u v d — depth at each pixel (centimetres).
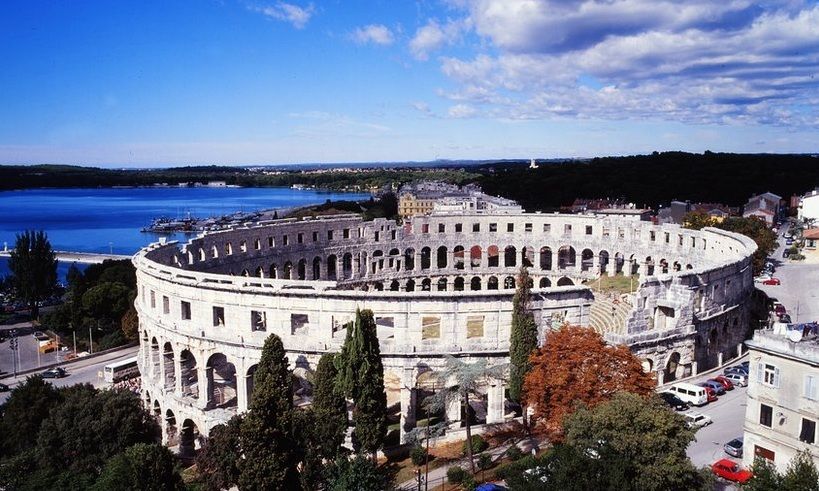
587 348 6412
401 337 7762
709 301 9256
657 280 8512
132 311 13762
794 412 5822
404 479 6519
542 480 4869
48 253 17325
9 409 8362
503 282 15888
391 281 15188
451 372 7038
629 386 6175
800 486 4641
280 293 7831
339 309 7762
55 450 7238
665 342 8406
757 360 6075
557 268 15438
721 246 12219
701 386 7969
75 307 15350
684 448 5128
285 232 13500
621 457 4806
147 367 9512
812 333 6231
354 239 14738
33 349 14750
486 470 6469
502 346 7788
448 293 7656
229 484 5809
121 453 6119
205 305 8188
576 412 5600
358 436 6788
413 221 15412
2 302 19262
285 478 5553
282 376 6919
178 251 10800
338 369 6869
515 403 7912
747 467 6078
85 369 12162
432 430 7012
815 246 18212
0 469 7044
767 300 12656
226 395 8731
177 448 8531
